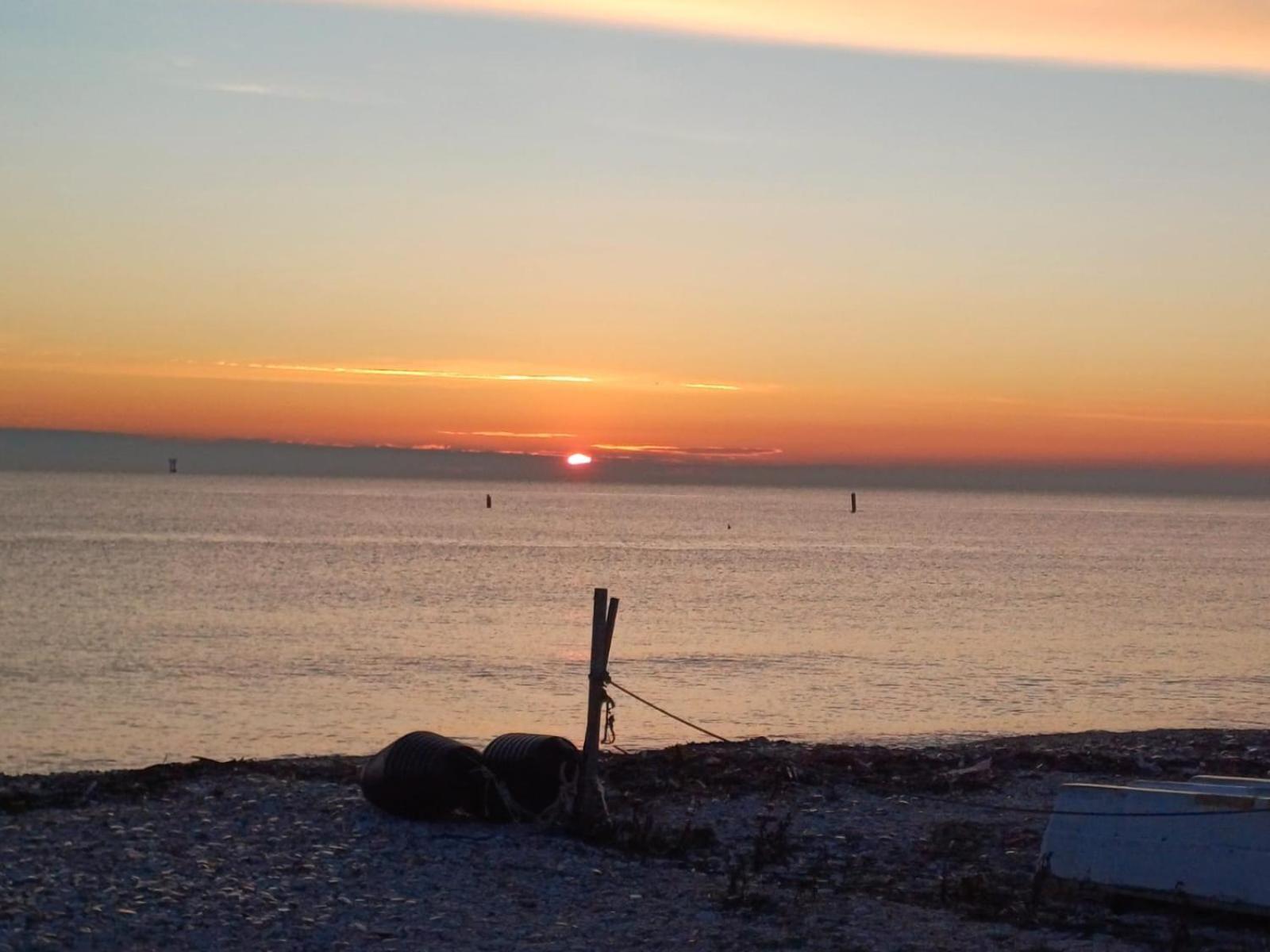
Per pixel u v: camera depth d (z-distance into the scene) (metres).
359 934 10.46
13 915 10.58
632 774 17.78
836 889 12.24
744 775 17.72
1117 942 10.52
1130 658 47.31
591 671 14.16
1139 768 19.25
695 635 54.25
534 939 10.45
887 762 19.39
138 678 38.88
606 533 169.62
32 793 15.70
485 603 68.94
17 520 170.00
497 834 13.74
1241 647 51.41
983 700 35.97
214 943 10.16
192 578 84.06
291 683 37.97
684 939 10.52
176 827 13.73
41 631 52.69
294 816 14.34
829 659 45.69
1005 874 12.91
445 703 34.03
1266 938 10.62
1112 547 152.88
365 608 64.94
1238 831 11.12
